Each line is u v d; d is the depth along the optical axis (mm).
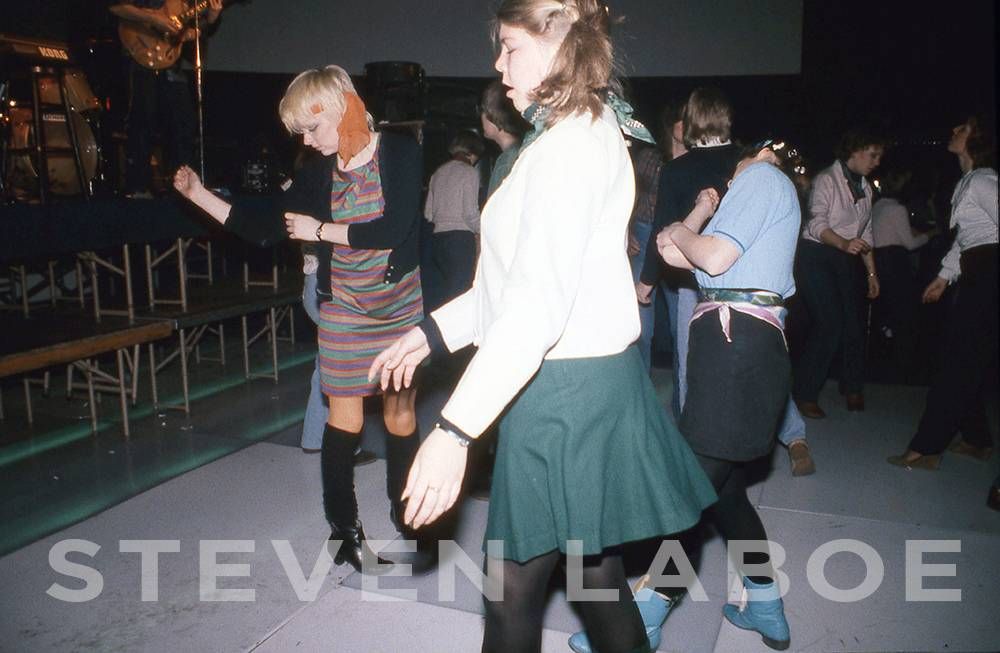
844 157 4258
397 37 6961
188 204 4285
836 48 7238
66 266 5391
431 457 1240
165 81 5559
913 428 4125
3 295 5105
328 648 2199
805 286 4266
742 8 6344
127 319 4035
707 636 2268
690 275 3148
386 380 1593
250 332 6289
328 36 7035
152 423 4156
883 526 2965
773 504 3164
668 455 1505
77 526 2938
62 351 3424
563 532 1384
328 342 2480
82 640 2229
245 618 2346
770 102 7406
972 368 3389
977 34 6918
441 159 7164
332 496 2580
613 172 1395
